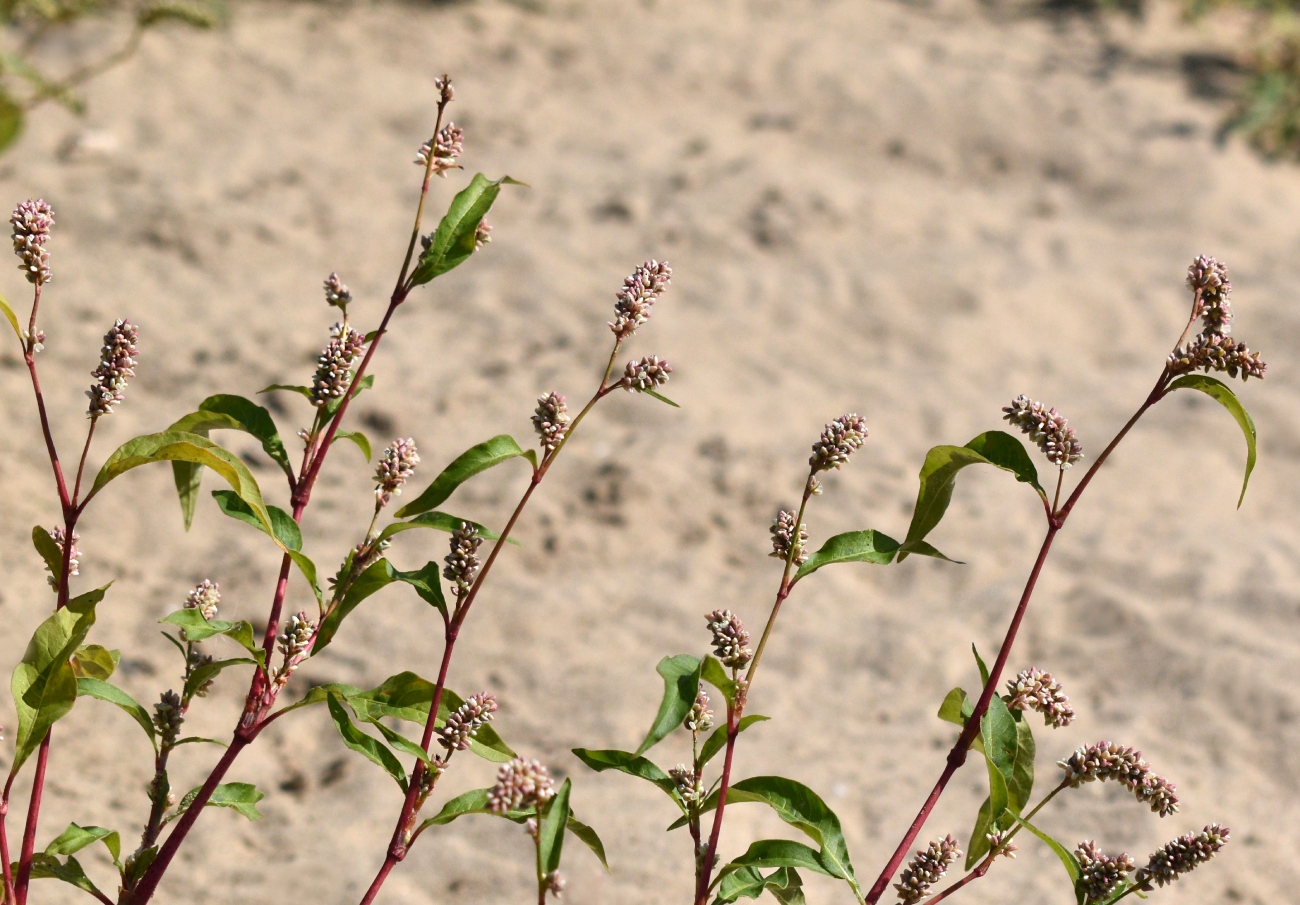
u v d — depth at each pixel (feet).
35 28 30.63
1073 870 7.81
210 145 27.66
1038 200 29.12
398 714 8.11
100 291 22.03
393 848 7.73
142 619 15.62
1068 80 34.01
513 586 17.12
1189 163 30.07
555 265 25.07
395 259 24.91
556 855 6.58
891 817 13.53
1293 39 35.06
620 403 21.30
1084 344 24.25
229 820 12.96
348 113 30.17
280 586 8.16
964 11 39.52
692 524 18.71
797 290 25.02
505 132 30.42
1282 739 14.66
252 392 20.36
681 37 35.96
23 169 25.26
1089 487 20.12
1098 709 15.30
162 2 22.95
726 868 7.67
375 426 20.13
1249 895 12.63
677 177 28.63
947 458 7.63
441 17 35.78
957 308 24.76
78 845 7.83
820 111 32.24
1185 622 16.67
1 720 13.50
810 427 21.09
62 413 19.01
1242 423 7.23
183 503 8.55
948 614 17.16
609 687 15.39
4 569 15.79
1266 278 26.09
